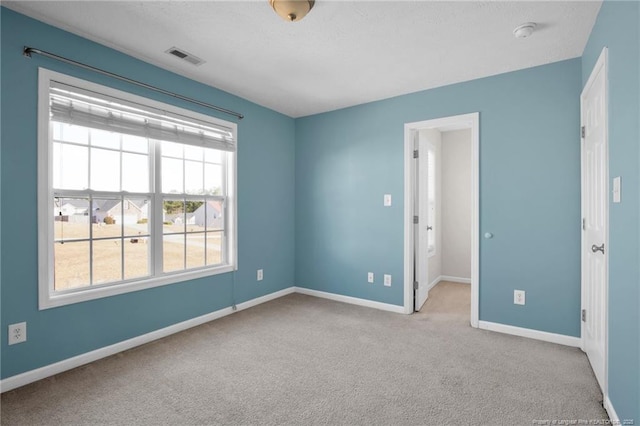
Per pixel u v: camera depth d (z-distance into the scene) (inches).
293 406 72.3
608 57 69.7
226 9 78.5
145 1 75.3
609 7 69.3
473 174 120.3
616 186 64.5
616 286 64.6
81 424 66.1
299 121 171.3
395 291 140.2
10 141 78.6
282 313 137.0
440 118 128.3
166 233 116.0
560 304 105.7
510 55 101.8
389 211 141.9
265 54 101.6
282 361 93.7
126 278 104.2
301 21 83.4
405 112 137.1
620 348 62.2
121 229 103.5
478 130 119.5
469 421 67.1
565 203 104.9
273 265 159.8
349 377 84.8
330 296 159.8
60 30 86.8
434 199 192.4
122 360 94.1
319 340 108.8
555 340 106.1
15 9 78.3
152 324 108.9
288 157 168.9
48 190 85.4
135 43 94.8
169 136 113.0
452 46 96.3
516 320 113.1
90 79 92.8
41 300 83.4
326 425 66.0
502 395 76.2
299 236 171.9
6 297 78.4
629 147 57.8
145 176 110.0
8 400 74.0
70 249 92.2
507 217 114.3
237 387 80.0
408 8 77.6
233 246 137.9
